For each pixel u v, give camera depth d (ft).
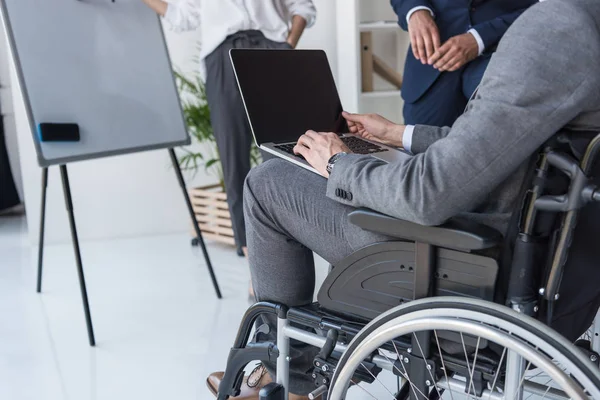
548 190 3.38
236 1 8.61
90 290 9.15
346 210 4.01
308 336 4.17
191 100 11.91
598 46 3.04
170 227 12.19
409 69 7.24
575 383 2.97
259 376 5.37
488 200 3.59
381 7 12.61
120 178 11.76
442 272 3.57
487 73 3.25
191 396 6.18
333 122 5.28
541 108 3.08
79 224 11.69
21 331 7.79
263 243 4.42
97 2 7.95
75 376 6.63
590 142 3.14
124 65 8.09
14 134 14.64
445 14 6.84
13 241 11.96
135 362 6.91
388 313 3.50
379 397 5.98
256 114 4.66
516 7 6.85
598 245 3.58
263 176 4.34
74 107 7.47
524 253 3.36
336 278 4.01
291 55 5.15
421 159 3.37
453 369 3.61
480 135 3.17
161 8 8.52
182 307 8.41
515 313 3.14
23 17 7.21
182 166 12.03
